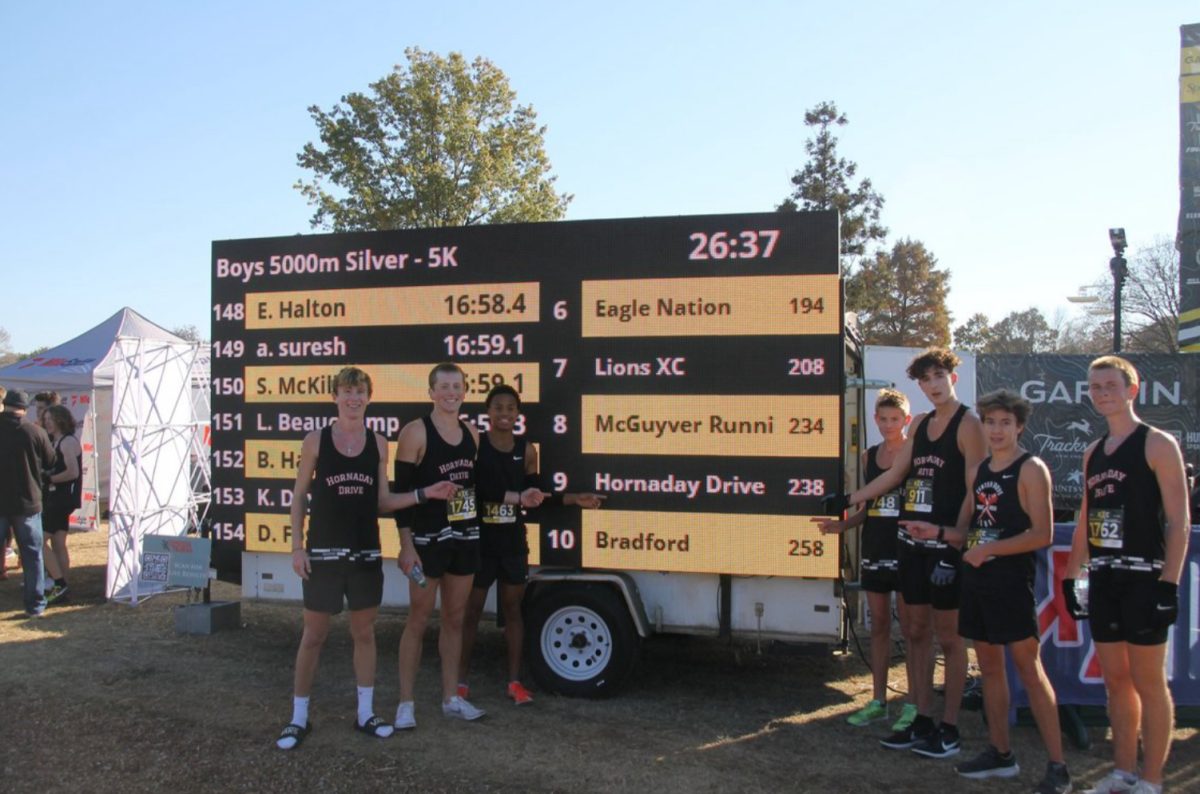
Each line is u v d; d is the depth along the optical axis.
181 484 9.47
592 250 5.71
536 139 21.70
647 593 5.67
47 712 5.38
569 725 5.18
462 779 4.39
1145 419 11.39
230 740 4.89
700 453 5.50
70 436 8.76
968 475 4.60
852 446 6.78
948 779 4.45
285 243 6.41
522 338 5.85
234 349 6.52
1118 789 4.11
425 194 19.73
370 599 4.87
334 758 4.64
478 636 7.31
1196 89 13.26
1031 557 4.25
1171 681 4.98
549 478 5.75
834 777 4.46
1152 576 3.96
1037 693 4.21
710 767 4.58
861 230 25.22
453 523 5.07
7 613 8.17
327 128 20.28
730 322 5.46
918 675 4.86
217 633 7.37
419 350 6.07
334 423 4.92
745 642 6.76
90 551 11.82
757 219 5.43
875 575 5.27
